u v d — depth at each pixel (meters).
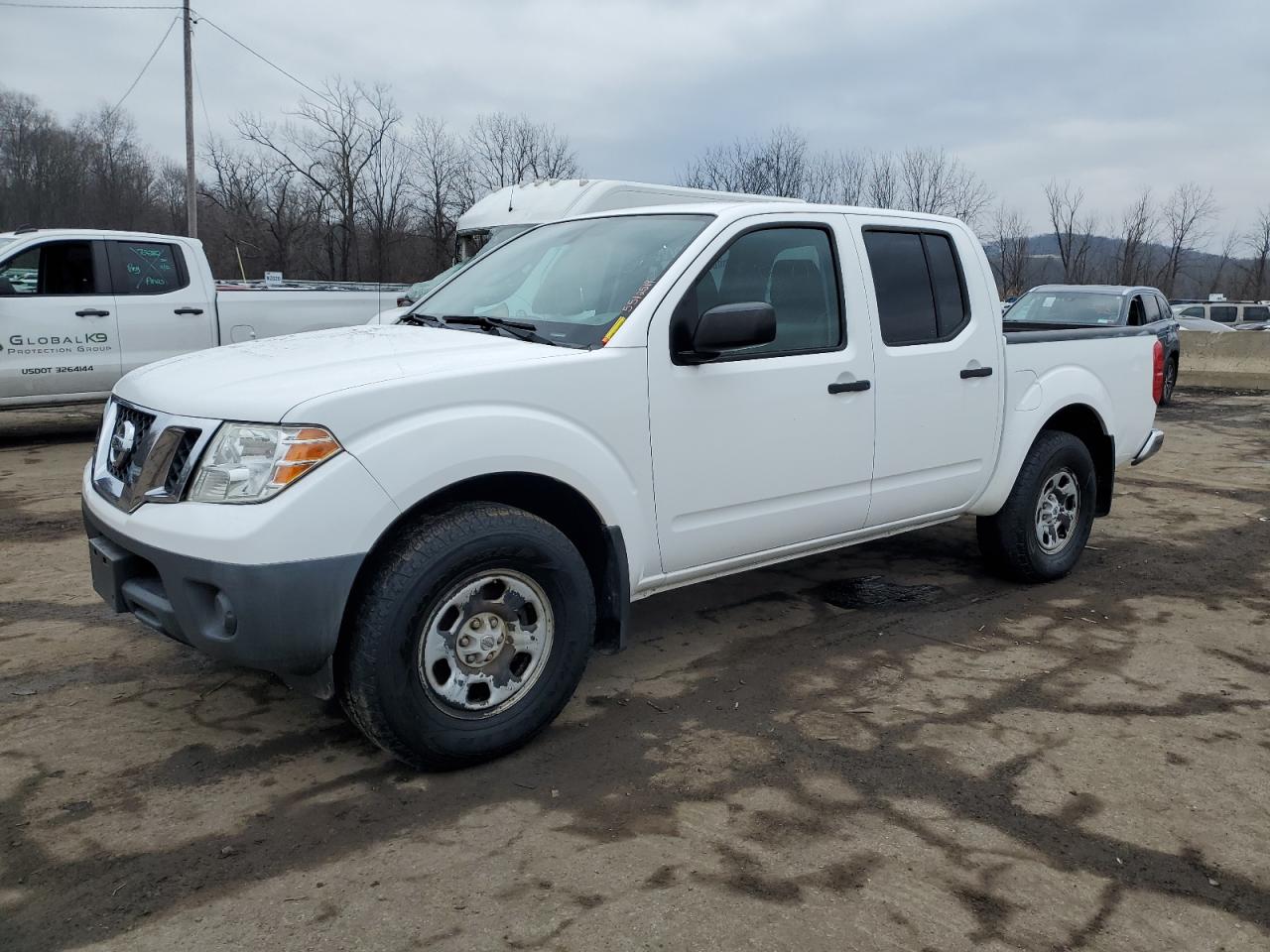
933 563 5.88
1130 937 2.46
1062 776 3.27
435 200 39.34
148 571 3.20
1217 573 5.78
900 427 4.41
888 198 37.94
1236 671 4.25
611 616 3.57
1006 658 4.34
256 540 2.76
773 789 3.15
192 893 2.55
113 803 2.99
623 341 3.48
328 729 3.53
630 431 3.49
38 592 5.02
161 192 48.06
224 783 3.13
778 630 4.68
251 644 2.81
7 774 3.16
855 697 3.89
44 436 10.30
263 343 3.74
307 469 2.81
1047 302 14.30
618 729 3.58
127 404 3.38
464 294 4.35
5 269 9.09
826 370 4.08
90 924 2.42
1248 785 3.24
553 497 3.50
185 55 24.33
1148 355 5.85
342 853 2.75
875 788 3.17
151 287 9.79
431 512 3.12
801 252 4.11
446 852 2.76
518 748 3.36
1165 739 3.58
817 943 2.39
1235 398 17.36
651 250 3.85
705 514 3.79
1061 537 5.47
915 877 2.68
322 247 40.81
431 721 3.08
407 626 2.97
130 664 4.09
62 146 46.50
